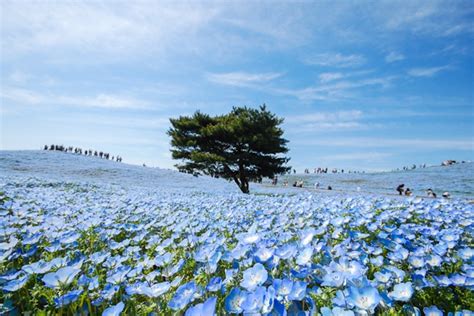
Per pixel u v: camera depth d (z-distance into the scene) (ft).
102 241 11.01
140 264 7.79
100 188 48.55
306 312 4.71
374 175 219.61
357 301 4.69
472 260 8.38
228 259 7.11
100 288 6.82
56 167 117.29
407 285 5.68
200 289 5.77
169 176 133.28
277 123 90.38
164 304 5.85
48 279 5.65
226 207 20.48
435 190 131.13
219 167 86.33
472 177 176.04
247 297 4.42
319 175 238.68
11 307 5.85
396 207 18.24
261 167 87.25
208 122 90.02
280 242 9.48
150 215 17.39
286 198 26.81
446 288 7.01
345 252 7.70
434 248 8.64
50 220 12.96
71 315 5.82
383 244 9.49
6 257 7.91
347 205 19.24
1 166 101.81
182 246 9.85
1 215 14.24
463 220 13.65
